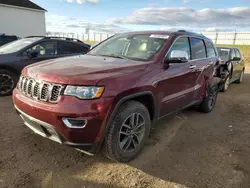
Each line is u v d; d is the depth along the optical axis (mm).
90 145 2627
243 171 2984
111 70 2883
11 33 21016
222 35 29297
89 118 2488
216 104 6230
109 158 3035
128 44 3996
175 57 3482
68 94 2521
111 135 2752
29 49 6129
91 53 4215
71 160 3031
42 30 23734
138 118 3117
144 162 3088
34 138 3537
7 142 3375
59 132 2553
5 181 2539
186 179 2766
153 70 3266
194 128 4367
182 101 4090
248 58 19250
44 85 2664
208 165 3088
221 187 2648
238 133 4238
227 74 7809
